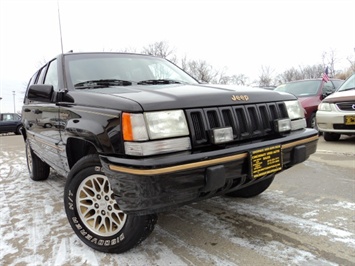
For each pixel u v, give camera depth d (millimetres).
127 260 2293
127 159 1973
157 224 2883
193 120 2168
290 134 2656
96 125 2199
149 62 3633
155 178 1869
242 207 3213
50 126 3096
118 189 2027
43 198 3838
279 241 2479
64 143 2748
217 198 3510
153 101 2086
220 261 2232
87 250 2465
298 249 2344
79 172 2453
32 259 2361
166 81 3240
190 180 1967
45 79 3830
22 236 2760
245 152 2211
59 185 4426
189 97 2223
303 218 2871
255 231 2668
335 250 2307
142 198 1917
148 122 1996
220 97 2348
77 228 2520
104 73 3166
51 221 3080
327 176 4164
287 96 2895
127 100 2117
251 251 2348
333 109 6266
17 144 10625
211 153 2059
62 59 3225
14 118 19438
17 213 3340
